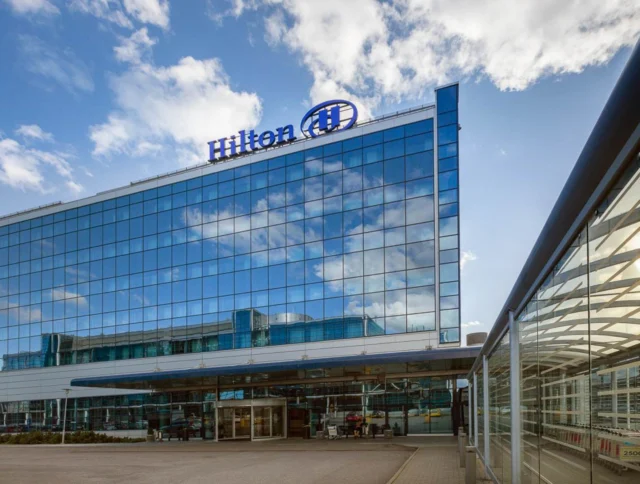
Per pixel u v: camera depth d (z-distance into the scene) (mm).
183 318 43062
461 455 15914
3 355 51594
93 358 46531
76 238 49688
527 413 7238
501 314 8477
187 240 44219
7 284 52750
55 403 47594
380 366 29844
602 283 3756
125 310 45875
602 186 3295
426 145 36500
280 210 40688
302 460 20406
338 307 37031
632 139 2715
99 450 30547
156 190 46531
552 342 5500
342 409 34594
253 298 40375
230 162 43688
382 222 36812
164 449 29359
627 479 3377
